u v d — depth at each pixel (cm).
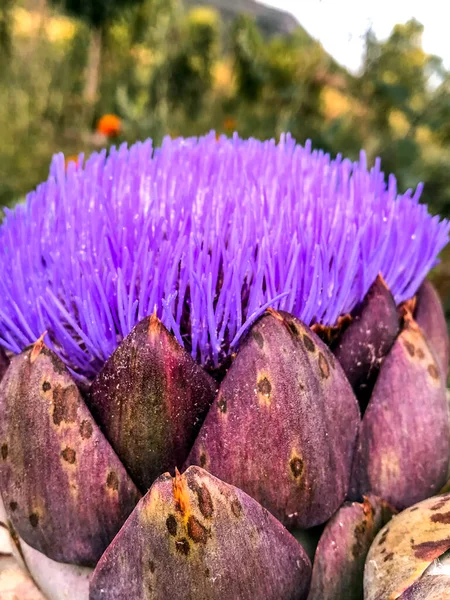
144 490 9
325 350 9
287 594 9
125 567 8
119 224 10
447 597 7
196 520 8
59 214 11
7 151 48
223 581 8
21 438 9
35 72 60
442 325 13
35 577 10
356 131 47
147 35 66
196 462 9
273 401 9
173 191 12
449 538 8
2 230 12
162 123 51
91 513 9
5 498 10
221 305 9
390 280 11
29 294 10
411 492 10
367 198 12
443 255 28
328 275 10
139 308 9
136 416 9
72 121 64
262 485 9
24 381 9
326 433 9
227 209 11
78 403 9
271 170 12
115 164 13
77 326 10
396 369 10
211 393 9
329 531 9
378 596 8
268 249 10
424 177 40
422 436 10
